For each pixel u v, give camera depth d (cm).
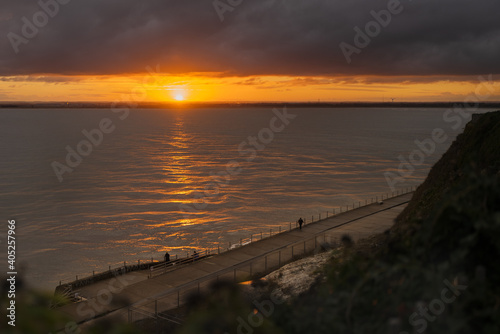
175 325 1681
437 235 355
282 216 6506
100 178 10238
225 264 2914
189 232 5694
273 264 2834
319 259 2242
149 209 7062
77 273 4169
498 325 268
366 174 10588
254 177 10350
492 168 1292
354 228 4038
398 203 5381
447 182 2067
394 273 336
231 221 6247
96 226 6006
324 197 7856
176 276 2652
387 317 302
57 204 7388
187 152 16050
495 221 316
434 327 281
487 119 2816
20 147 17388
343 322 305
